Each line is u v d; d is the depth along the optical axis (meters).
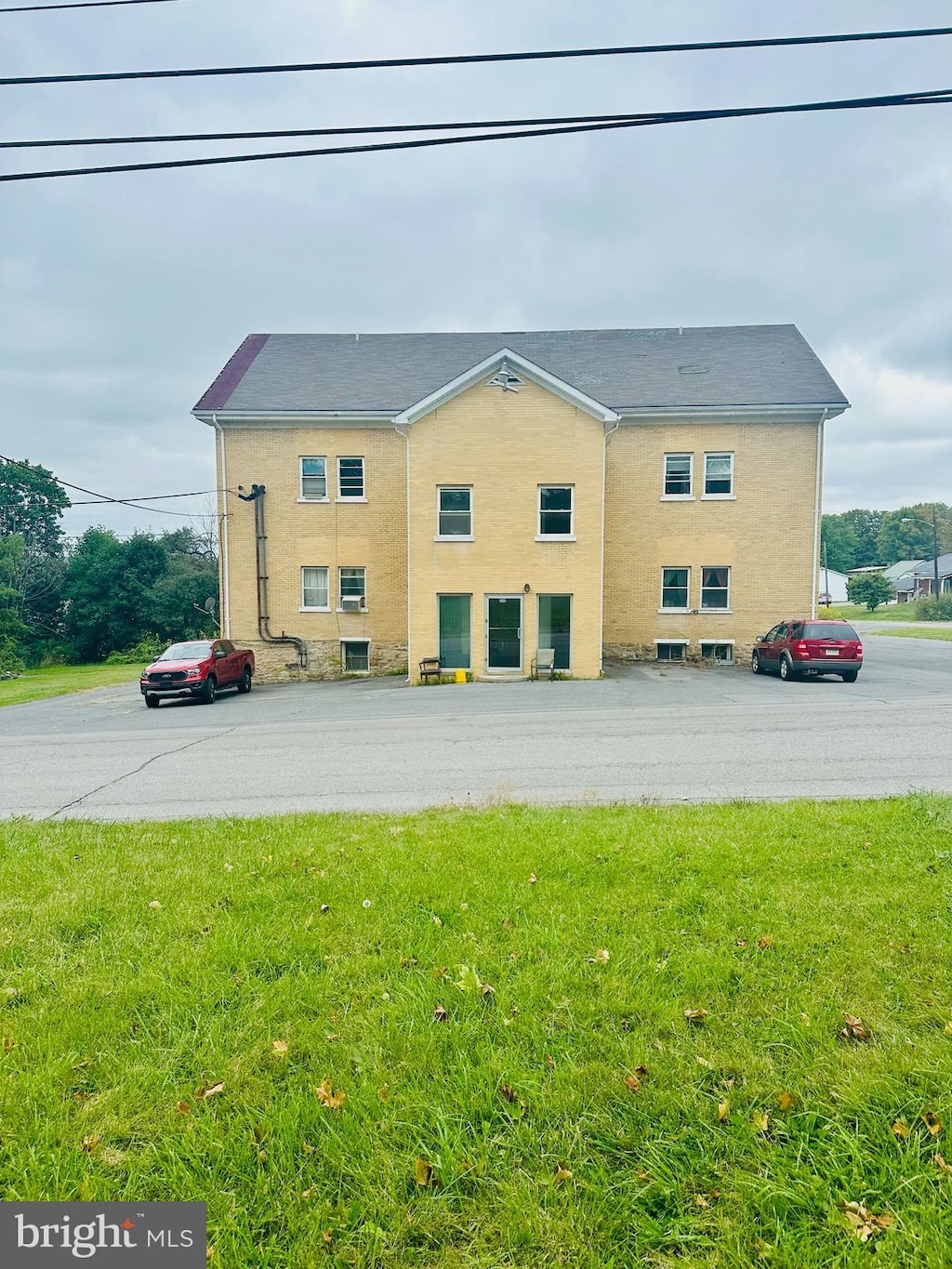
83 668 44.59
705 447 21.48
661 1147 2.30
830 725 10.73
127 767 9.30
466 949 3.55
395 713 13.76
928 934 3.50
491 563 18.98
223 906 4.16
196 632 52.09
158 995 3.21
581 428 18.77
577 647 18.94
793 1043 2.76
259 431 22.33
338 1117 2.48
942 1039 2.73
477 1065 2.72
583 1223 2.07
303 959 3.52
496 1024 2.94
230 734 12.05
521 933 3.69
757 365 22.97
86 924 3.94
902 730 10.19
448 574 19.05
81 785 8.28
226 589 22.62
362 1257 1.99
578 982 3.22
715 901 3.99
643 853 4.75
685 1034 2.85
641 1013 2.99
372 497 22.41
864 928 3.61
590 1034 2.85
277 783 8.02
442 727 11.70
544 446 18.83
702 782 7.44
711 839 5.03
